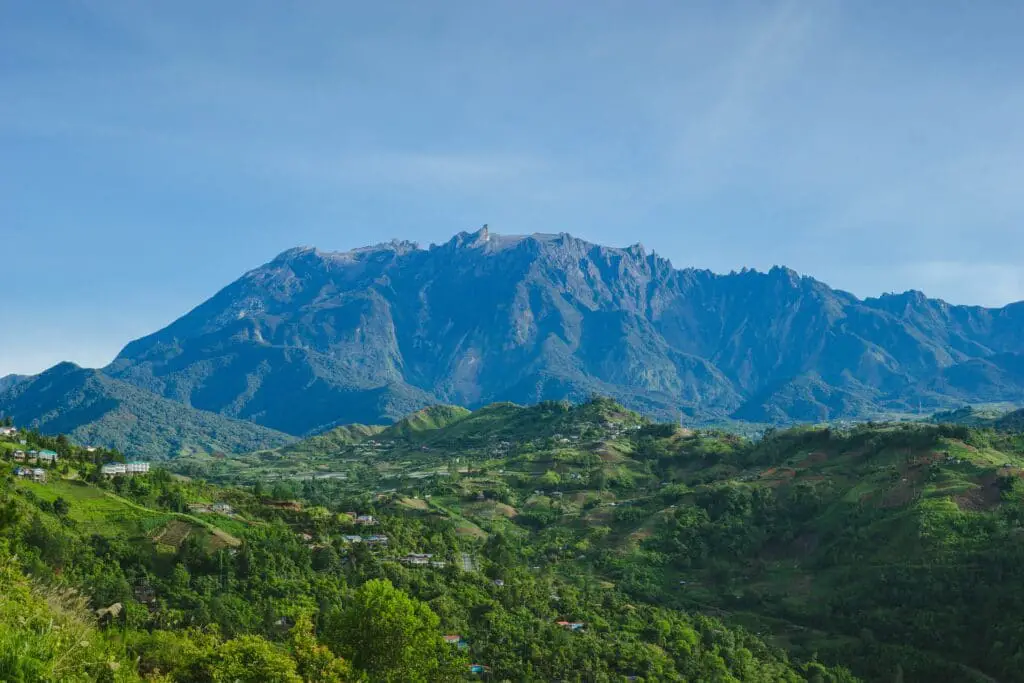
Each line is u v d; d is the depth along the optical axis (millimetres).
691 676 135875
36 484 158125
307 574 150750
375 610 81562
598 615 161500
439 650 94375
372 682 75438
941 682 142375
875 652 154125
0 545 58875
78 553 133125
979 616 155375
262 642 68000
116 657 46875
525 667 124875
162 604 124375
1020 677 136375
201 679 66375
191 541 148500
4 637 36375
